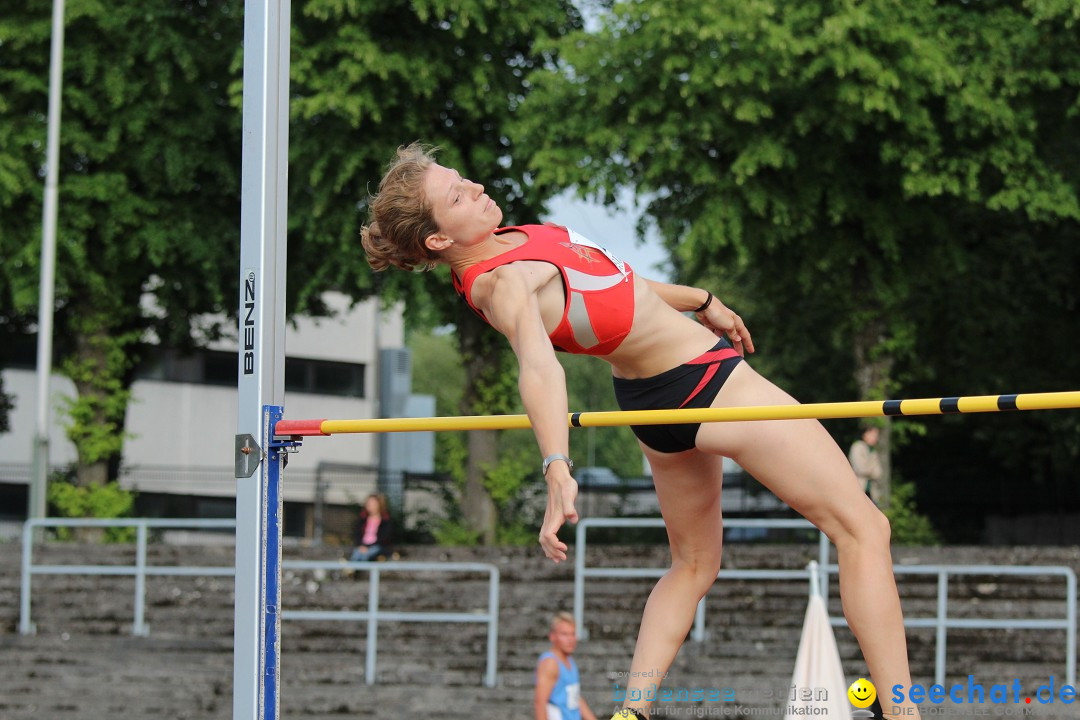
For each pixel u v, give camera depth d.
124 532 44.41
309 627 31.69
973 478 57.53
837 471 7.19
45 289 41.38
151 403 73.12
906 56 35.94
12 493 68.38
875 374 41.97
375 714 26.80
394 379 83.00
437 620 31.00
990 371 51.16
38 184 43.69
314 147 40.62
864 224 39.84
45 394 41.19
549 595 32.31
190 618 32.75
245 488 8.16
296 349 78.69
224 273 47.59
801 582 32.06
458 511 47.03
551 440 6.31
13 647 31.28
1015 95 38.12
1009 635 29.86
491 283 7.01
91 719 27.00
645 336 7.34
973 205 41.53
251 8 8.50
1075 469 53.91
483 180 42.28
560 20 41.66
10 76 43.44
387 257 7.48
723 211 37.56
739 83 36.28
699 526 7.96
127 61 43.81
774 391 7.40
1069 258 46.69
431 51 40.88
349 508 54.16
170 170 43.59
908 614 30.36
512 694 27.78
